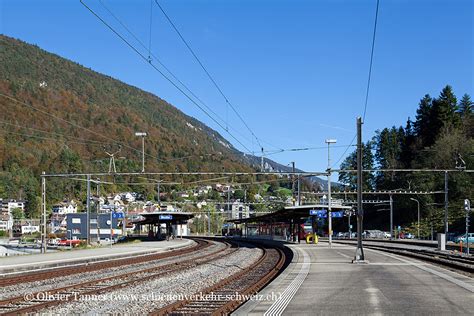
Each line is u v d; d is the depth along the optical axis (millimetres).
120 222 107062
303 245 48812
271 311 12047
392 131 136125
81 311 13555
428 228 94750
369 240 76812
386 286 16531
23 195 127000
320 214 49281
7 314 12617
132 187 123250
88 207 56125
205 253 45188
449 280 18172
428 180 100062
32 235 122188
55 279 21594
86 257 32812
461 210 90688
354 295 14539
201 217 144125
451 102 119625
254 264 32250
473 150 94062
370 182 132625
